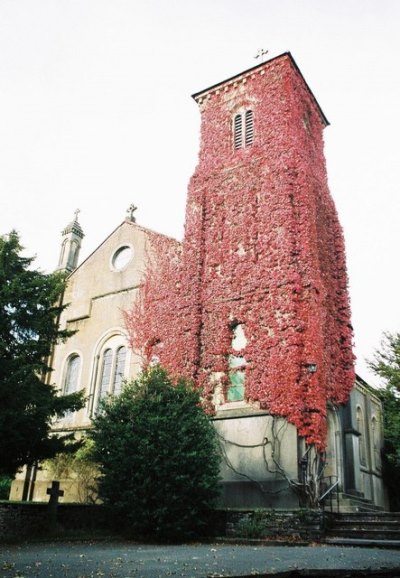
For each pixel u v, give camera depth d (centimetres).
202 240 2256
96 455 1630
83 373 2445
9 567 891
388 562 950
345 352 2181
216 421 1861
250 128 2445
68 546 1337
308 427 1670
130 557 1061
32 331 1770
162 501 1468
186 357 2042
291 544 1337
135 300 2395
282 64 2439
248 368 1873
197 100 2708
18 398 1571
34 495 2230
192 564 944
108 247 2675
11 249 1812
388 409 2723
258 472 1706
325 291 2081
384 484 2567
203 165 2459
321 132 2684
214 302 2083
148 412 1608
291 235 1995
